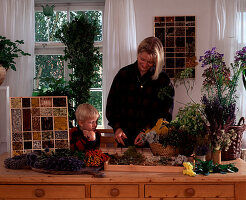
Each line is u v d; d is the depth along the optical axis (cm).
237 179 174
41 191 179
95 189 178
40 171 186
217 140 196
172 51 410
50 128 214
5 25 402
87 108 225
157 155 209
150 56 239
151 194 178
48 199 179
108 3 402
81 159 194
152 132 208
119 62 405
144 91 266
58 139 214
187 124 200
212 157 201
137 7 411
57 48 441
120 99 273
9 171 188
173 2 409
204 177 174
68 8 436
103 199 178
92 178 175
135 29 407
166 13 410
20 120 212
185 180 174
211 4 406
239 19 399
